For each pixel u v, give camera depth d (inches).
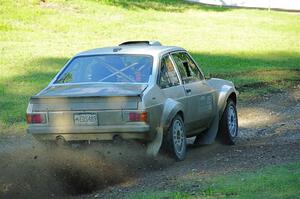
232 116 913.5
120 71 764.6
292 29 2775.6
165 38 2272.4
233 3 3730.3
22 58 1695.4
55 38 2116.1
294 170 631.8
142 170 724.7
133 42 853.2
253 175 620.4
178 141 765.9
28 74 1491.1
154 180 661.3
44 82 1402.6
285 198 533.6
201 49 2082.9
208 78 887.1
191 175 660.1
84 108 707.4
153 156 730.2
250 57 1987.0
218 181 610.5
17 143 896.3
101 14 2672.2
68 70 784.3
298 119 1142.3
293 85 1550.2
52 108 717.3
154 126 718.5
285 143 870.4
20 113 1104.8
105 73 766.5
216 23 2795.3
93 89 733.9
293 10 3622.0
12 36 2084.2
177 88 783.1
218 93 885.2
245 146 877.2
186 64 840.9
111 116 703.7
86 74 772.0
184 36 2352.4
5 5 2504.9
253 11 3405.5
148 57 776.3
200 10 3277.6
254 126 1085.8
